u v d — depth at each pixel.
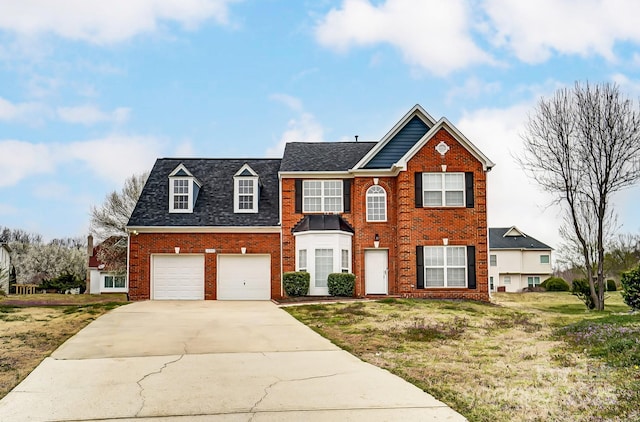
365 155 32.25
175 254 31.16
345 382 11.41
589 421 8.59
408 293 28.95
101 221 51.62
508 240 67.25
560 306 30.58
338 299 28.03
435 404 9.77
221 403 9.93
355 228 31.05
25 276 63.78
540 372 12.09
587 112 28.55
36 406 9.91
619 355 12.84
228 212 32.09
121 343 16.05
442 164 29.45
